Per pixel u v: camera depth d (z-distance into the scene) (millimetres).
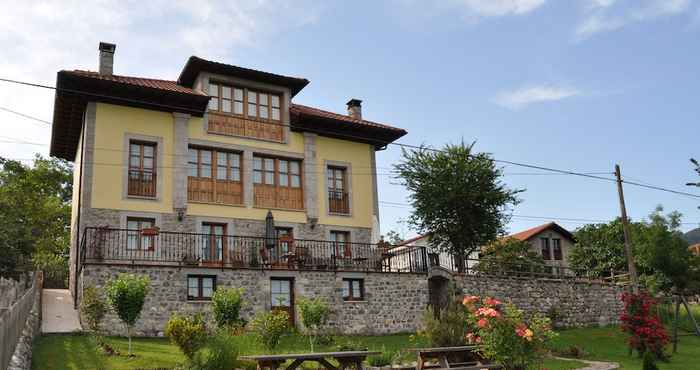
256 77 23047
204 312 17906
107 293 15055
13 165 29766
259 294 18938
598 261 38000
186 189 21000
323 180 24094
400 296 21594
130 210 19891
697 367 16594
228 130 22484
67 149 25219
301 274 19828
